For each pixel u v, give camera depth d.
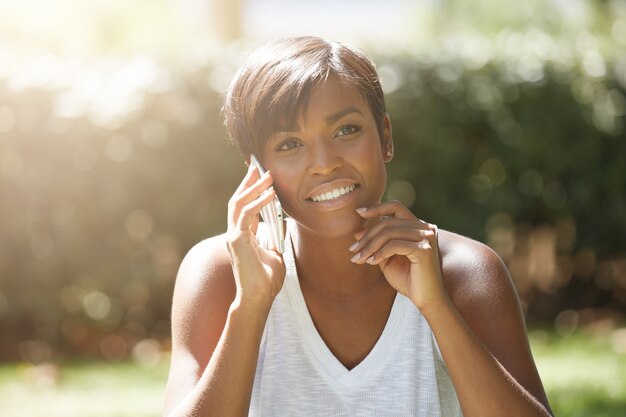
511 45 7.56
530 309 7.64
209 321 2.74
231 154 6.97
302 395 2.71
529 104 7.42
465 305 2.72
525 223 7.54
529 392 2.59
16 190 6.91
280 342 2.72
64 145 6.88
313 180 2.60
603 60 7.58
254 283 2.58
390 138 2.82
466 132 7.36
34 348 6.97
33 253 7.00
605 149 7.59
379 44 7.38
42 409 5.34
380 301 2.73
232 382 2.53
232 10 10.88
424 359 2.68
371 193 2.64
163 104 6.89
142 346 7.01
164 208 7.02
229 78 6.93
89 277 7.05
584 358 6.18
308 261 2.74
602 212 7.59
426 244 2.58
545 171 7.47
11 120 6.84
